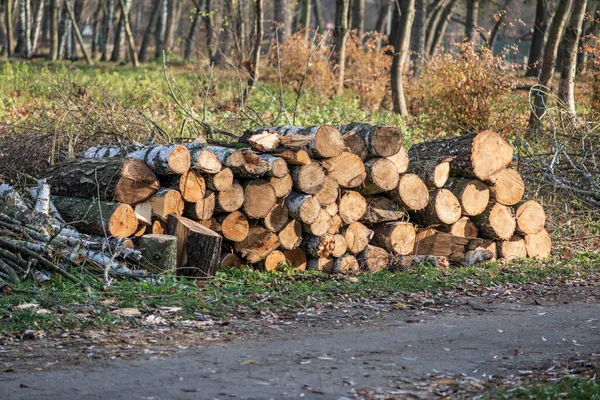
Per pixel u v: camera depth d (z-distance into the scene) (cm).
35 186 1511
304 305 1112
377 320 1045
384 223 1445
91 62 5106
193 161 1269
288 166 1361
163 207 1253
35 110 2344
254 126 1953
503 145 1490
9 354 827
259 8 3023
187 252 1234
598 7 4703
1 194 1280
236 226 1321
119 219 1223
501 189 1498
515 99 2541
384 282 1281
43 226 1207
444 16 5316
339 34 3531
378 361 837
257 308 1073
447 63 2553
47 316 950
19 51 5628
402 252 1437
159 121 1889
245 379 754
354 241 1410
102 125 1705
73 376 757
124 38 6194
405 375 785
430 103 2566
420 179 1445
